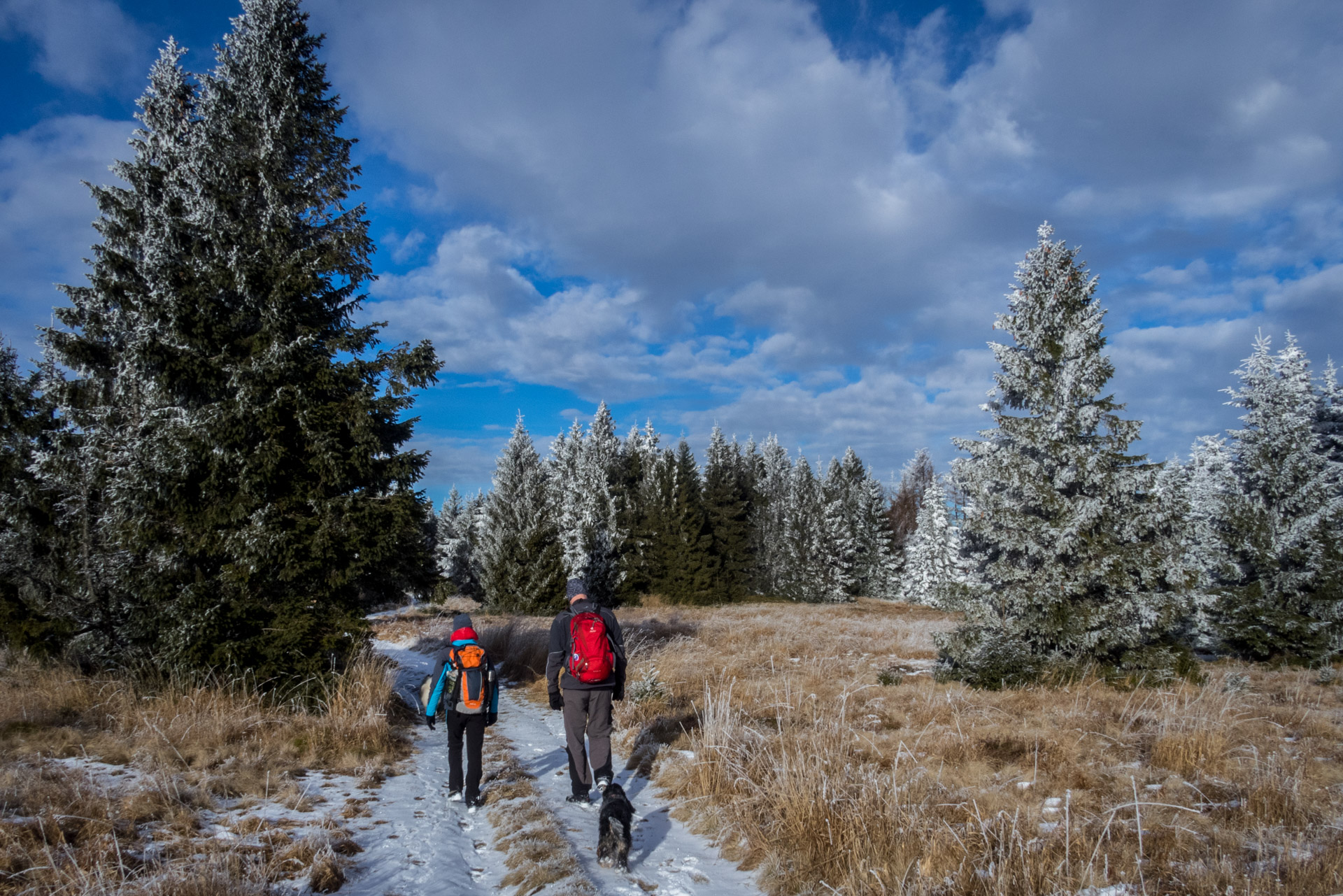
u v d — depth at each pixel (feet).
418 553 33.63
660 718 27.86
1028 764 21.43
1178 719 24.71
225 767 19.21
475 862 14.61
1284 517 54.39
